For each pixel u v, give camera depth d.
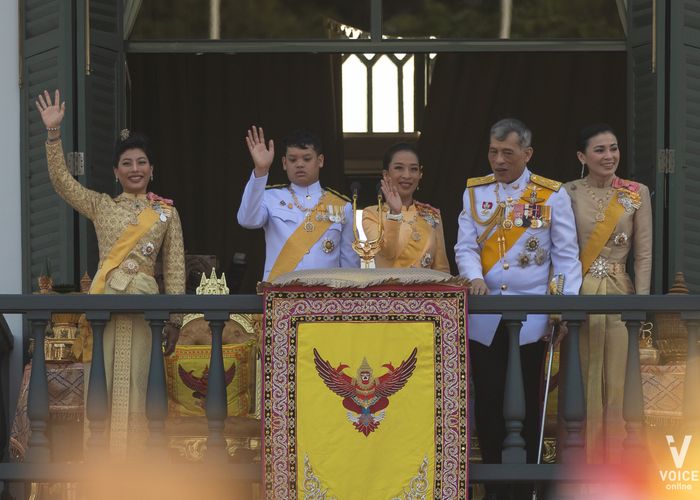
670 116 28.38
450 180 41.75
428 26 31.41
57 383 24.83
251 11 31.25
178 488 21.84
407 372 21.39
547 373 22.94
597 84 41.41
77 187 23.61
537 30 31.34
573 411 21.83
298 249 24.41
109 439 22.42
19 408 24.94
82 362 23.53
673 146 28.27
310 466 21.20
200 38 30.95
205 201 41.66
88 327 22.98
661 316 24.91
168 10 30.78
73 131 28.08
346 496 21.20
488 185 23.89
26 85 28.05
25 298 21.88
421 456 21.28
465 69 41.59
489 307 21.78
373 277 21.47
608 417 22.98
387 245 23.73
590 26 31.25
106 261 23.25
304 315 21.45
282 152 41.78
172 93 41.50
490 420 23.47
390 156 24.89
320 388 21.34
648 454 21.80
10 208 27.92
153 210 23.52
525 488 24.55
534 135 41.59
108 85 28.89
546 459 25.19
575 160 41.56
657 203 28.22
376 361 21.41
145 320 22.11
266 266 24.62
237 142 41.75
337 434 21.27
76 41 28.17
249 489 23.78
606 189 23.69
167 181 41.56
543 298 21.78
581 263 23.53
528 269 23.42
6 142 28.00
